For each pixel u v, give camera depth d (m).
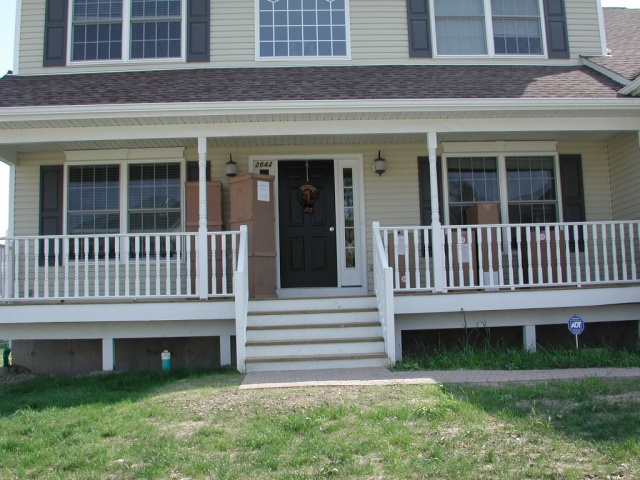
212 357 8.67
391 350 7.24
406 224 9.74
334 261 9.76
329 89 8.66
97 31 9.99
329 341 7.41
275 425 4.71
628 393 5.38
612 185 9.88
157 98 8.33
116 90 8.77
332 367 7.19
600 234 9.80
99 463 4.09
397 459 3.96
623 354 7.48
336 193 9.85
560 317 8.41
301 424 4.64
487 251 8.77
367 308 7.96
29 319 7.92
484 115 8.40
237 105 7.95
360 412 4.94
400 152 9.85
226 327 8.16
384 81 9.09
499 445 4.17
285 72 9.66
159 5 10.05
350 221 9.86
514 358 7.27
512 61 10.23
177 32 10.03
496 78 9.31
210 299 8.08
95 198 9.55
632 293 8.27
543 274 9.54
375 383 6.02
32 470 4.03
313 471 3.83
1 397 6.54
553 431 4.41
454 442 4.23
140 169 9.62
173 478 3.81
